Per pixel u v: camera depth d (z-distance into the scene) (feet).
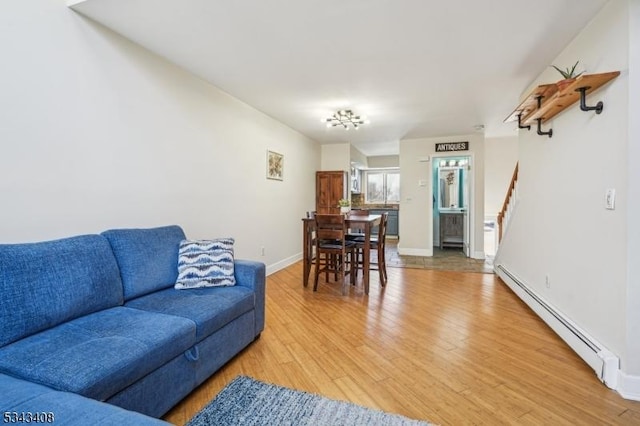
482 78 10.34
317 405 5.42
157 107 8.77
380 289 12.65
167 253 7.68
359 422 4.99
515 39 7.90
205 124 10.64
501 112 14.21
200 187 10.44
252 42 8.07
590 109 6.57
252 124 13.52
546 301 9.02
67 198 6.58
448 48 8.38
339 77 10.30
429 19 7.03
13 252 4.93
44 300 5.03
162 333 5.07
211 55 8.79
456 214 23.24
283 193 16.51
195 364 5.71
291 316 9.70
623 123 5.77
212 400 5.57
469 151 19.45
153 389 4.80
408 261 18.52
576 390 5.86
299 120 15.69
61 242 5.71
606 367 5.94
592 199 6.78
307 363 6.89
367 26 7.32
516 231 11.91
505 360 6.99
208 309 6.21
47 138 6.22
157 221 8.80
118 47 7.64
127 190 7.91
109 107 7.45
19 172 5.80
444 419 5.08
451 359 7.05
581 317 7.25
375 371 6.56
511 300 11.25
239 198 12.60
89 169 7.01
